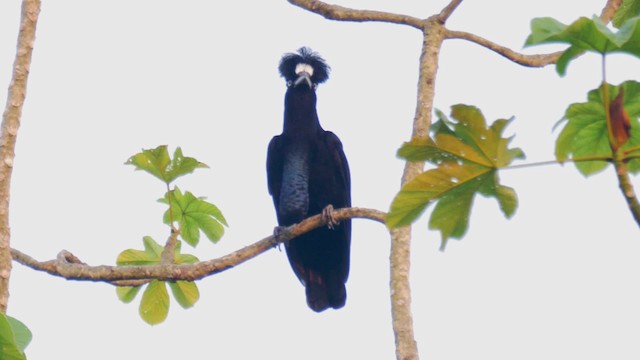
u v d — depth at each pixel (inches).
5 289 356.2
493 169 266.1
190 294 487.5
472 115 261.0
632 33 233.5
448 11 450.3
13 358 262.2
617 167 248.4
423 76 430.0
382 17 466.3
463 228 277.6
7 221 360.8
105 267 414.0
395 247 371.2
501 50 467.8
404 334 358.3
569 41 242.5
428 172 268.5
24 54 373.1
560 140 291.9
